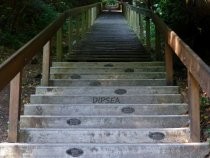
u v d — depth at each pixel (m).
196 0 6.60
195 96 3.98
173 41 4.98
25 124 4.57
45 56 5.91
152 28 11.39
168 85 6.01
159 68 6.91
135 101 5.32
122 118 4.61
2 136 4.81
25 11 11.25
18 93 3.95
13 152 3.80
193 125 4.00
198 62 3.40
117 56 8.73
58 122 4.59
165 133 4.23
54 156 3.80
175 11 6.88
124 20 19.95
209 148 3.84
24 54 4.01
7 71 3.33
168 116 4.62
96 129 4.24
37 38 4.68
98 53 9.09
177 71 7.23
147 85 6.06
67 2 17.78
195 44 6.87
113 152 3.82
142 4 15.05
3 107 5.84
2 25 10.20
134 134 4.22
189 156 3.83
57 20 6.51
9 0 10.62
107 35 12.48
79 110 4.96
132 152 3.82
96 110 4.96
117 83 6.09
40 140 4.19
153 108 4.97
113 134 4.22
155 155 3.82
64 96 5.30
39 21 11.66
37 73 7.77
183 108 4.97
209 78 2.99
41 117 4.59
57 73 6.46
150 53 8.89
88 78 6.41
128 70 6.90
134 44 10.42
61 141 4.20
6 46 9.37
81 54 8.98
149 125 4.60
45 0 15.31
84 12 12.27
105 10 31.95
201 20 6.67
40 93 5.64
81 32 11.72
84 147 3.83
